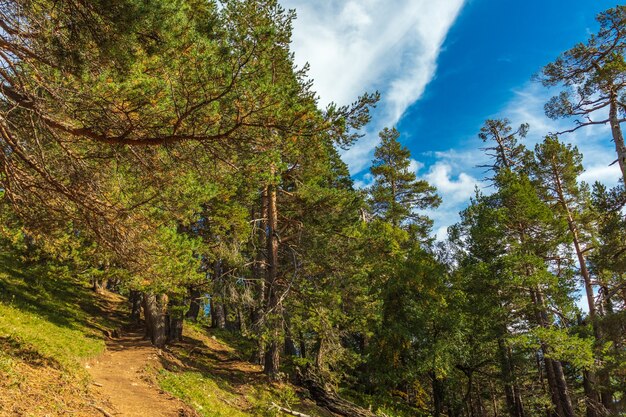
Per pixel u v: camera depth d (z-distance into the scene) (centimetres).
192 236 2022
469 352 2625
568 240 2492
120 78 717
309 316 1962
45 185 913
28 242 1812
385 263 2473
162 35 693
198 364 1922
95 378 1202
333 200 1972
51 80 743
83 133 790
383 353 2469
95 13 679
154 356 1683
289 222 2195
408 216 3912
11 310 1434
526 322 2478
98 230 974
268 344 1917
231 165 862
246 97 703
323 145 1662
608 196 2131
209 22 1029
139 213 988
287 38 1631
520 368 2612
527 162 3128
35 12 716
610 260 2134
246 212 2016
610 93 2069
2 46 731
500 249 2536
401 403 2622
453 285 2827
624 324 1852
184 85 697
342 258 2000
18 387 766
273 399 1727
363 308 2055
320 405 1938
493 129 3731
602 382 2120
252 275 2155
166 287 1457
